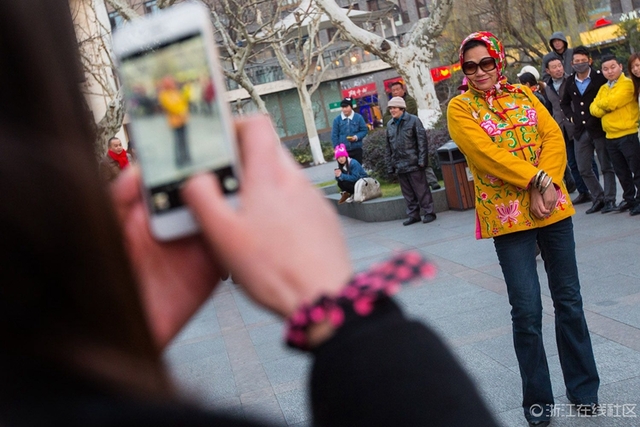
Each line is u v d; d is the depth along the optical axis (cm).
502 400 448
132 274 56
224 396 522
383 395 61
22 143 53
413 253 68
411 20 4825
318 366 64
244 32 1830
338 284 66
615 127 918
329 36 4544
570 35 2506
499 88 397
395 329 64
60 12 56
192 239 72
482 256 836
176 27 74
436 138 1407
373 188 1381
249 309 775
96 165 56
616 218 919
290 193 69
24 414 50
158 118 72
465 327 590
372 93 4606
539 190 382
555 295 409
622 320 544
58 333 53
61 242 53
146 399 52
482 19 2612
